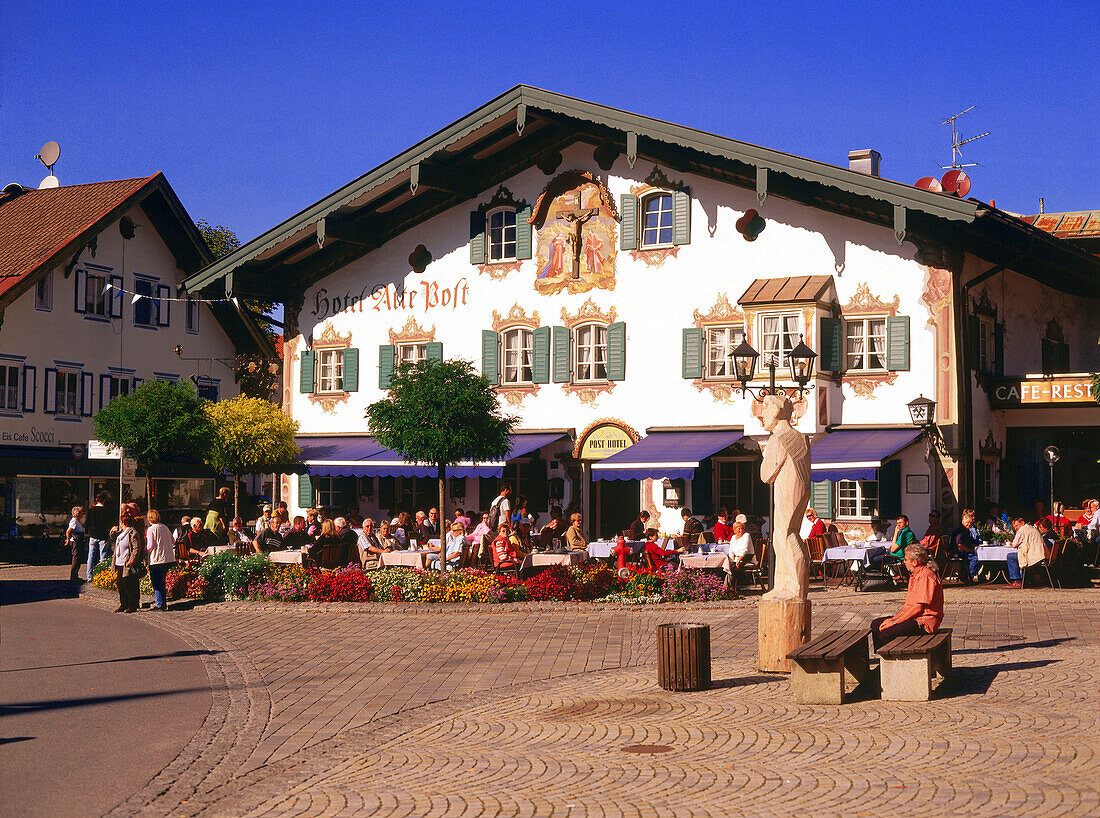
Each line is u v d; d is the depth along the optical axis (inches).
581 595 891.4
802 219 1199.6
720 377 1230.3
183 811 347.6
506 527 995.9
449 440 997.8
